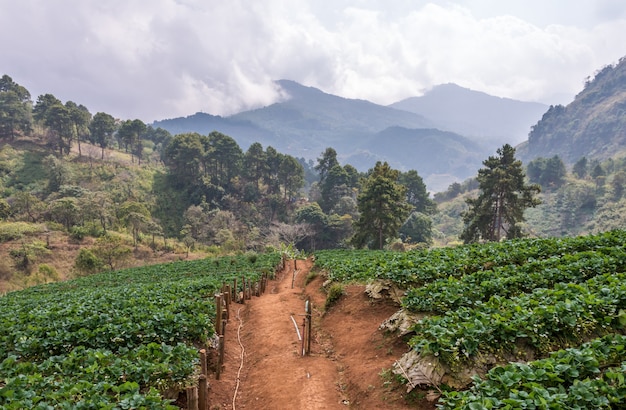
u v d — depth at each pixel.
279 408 8.86
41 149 101.88
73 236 66.44
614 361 6.20
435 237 113.75
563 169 133.38
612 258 11.63
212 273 31.23
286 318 15.85
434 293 11.34
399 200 53.88
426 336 8.68
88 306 14.91
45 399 6.86
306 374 10.31
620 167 138.12
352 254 35.34
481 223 51.12
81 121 104.56
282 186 117.00
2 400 6.54
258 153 103.50
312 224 78.75
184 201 94.69
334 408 8.57
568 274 11.18
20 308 18.02
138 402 6.53
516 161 48.78
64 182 84.94
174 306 13.69
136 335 10.94
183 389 8.29
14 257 55.88
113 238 55.34
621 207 96.69
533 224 112.38
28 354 10.37
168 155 99.44
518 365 6.32
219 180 100.19
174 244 73.31
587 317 7.75
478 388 6.17
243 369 11.64
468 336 7.63
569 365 5.96
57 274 50.41
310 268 32.41
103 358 8.73
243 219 88.06
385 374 8.75
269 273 30.20
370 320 13.05
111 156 110.56
